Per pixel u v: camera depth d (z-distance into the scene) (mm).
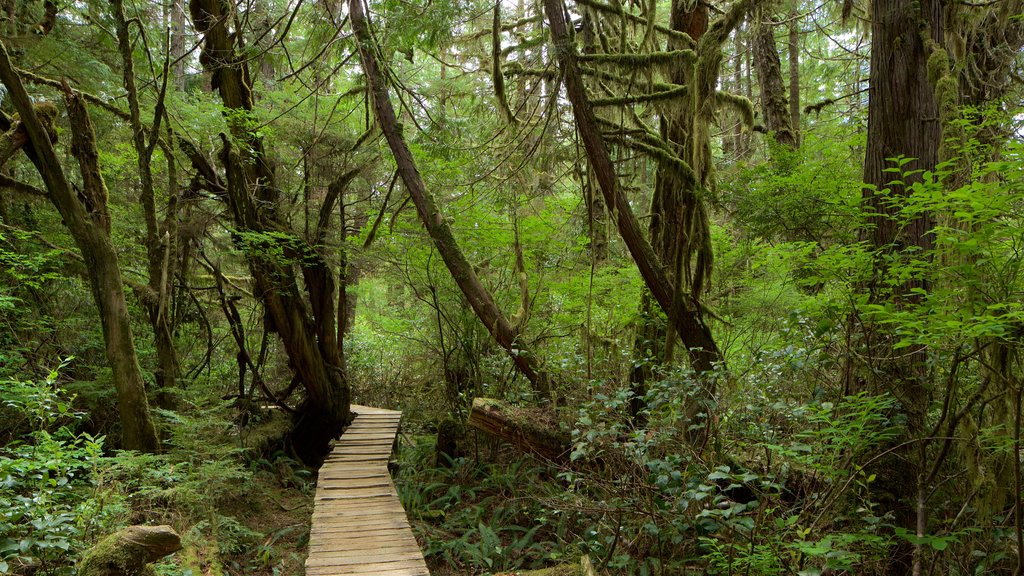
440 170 9086
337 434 9711
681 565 4773
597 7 7621
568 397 7977
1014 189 3043
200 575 4473
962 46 6117
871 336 4250
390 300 14508
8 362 5984
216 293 10781
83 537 3992
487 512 6996
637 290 8875
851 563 3568
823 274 4379
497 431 7004
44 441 4312
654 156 7125
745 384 5922
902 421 3912
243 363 9070
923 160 4488
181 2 9742
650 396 5664
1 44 5281
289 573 5633
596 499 5781
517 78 9188
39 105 5828
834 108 12062
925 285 4309
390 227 9172
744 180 6555
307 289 9547
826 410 3863
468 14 7613
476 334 9812
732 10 6582
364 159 9789
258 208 8539
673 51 7289
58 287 7719
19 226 7383
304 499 7527
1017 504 2986
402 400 12688
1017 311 2822
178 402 7480
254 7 9664
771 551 3857
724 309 7895
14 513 3684
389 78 8336
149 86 8336
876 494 4023
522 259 9078
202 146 8828
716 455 5066
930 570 3637
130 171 9148
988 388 3553
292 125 9531
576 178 8750
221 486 6219
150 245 7355
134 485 5398
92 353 7914
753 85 14219
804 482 4871
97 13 7773
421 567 4945
